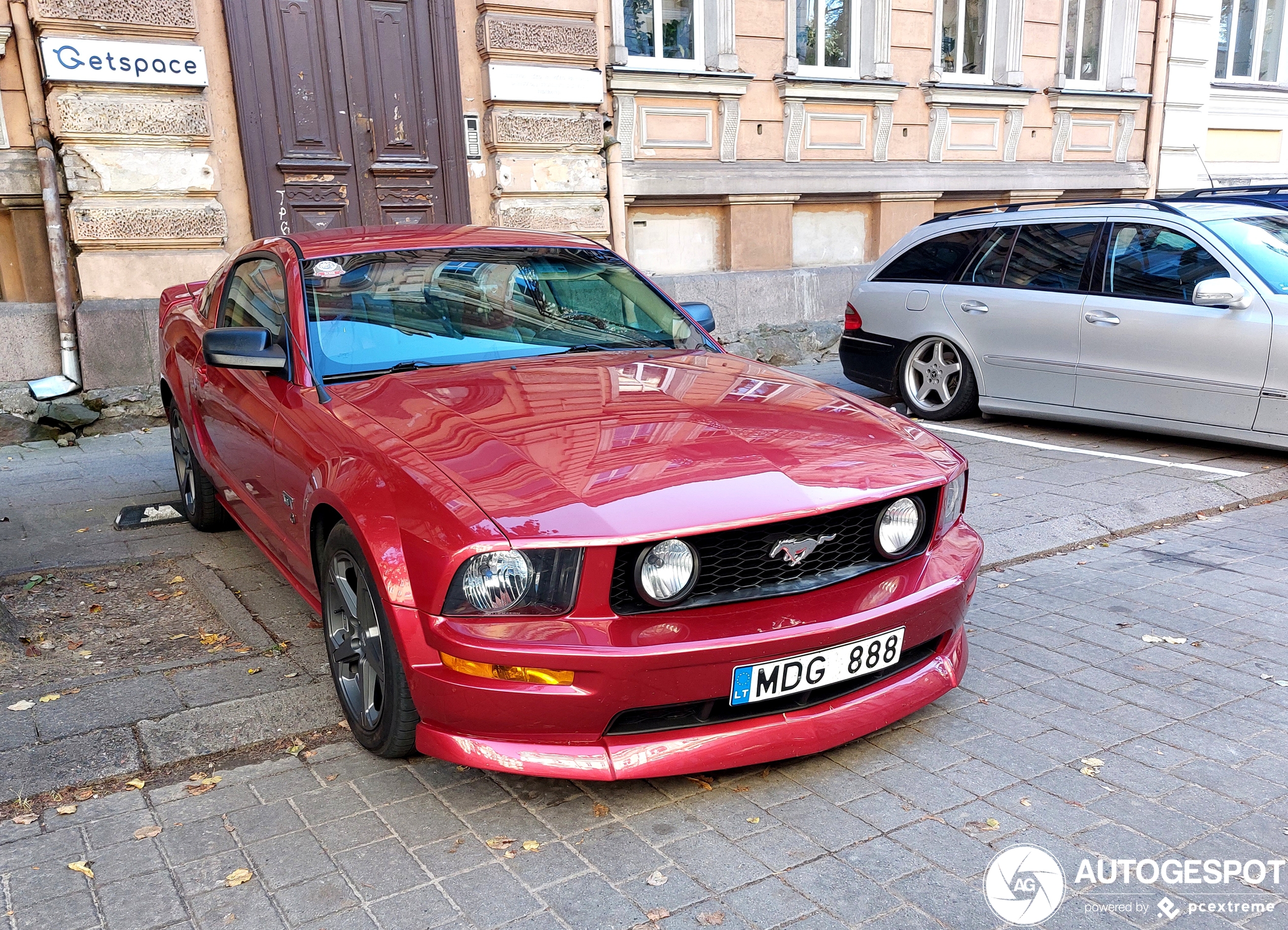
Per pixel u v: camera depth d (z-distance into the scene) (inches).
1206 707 123.0
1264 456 238.5
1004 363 265.9
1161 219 239.9
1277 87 567.8
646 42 383.2
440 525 95.8
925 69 445.7
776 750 102.1
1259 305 219.5
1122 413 244.8
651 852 95.9
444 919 86.7
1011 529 187.6
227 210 306.7
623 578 95.0
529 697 94.4
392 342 138.2
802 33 416.8
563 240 170.4
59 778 108.1
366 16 322.0
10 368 285.7
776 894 89.4
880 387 301.0
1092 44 500.1
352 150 325.7
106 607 162.1
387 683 103.7
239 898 89.7
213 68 298.7
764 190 406.9
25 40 271.9
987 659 138.1
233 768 112.8
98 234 284.0
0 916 87.6
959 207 474.6
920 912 86.7
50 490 233.9
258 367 132.9
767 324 415.8
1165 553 181.3
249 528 163.2
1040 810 101.8
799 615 101.1
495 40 336.8
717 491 98.8
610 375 131.6
